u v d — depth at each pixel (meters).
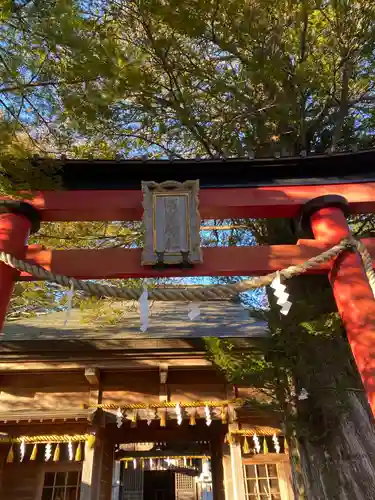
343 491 3.64
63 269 3.98
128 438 7.80
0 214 4.30
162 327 8.14
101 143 6.77
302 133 6.11
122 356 6.89
